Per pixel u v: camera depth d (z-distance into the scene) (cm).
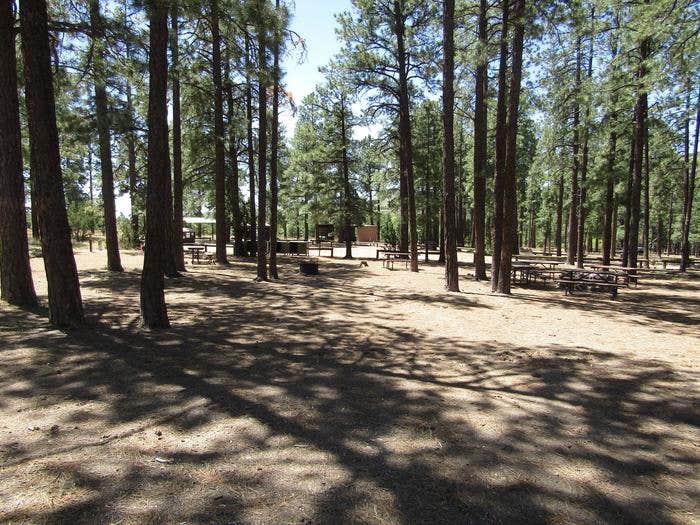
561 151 2019
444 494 280
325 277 1602
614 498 281
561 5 1062
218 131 1698
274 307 970
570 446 351
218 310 916
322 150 2630
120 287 1162
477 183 1570
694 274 2003
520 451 340
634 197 1712
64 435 348
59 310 695
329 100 2578
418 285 1416
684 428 389
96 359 550
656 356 623
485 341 702
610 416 412
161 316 728
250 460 315
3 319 736
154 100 690
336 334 732
